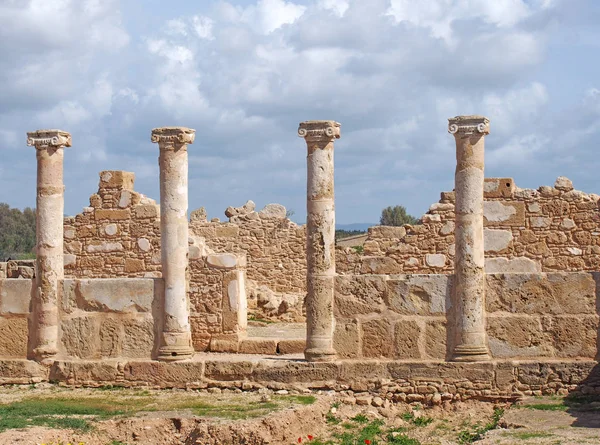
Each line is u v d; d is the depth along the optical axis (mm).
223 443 18016
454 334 21078
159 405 20031
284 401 20172
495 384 20641
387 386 20922
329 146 21672
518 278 21000
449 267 31141
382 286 21375
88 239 33875
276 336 29625
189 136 22422
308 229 21609
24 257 77438
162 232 22328
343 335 21375
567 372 20547
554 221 30406
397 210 81500
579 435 17375
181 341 22078
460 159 21172
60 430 17984
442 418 20172
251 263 38719
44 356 22578
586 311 20828
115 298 22484
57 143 23047
